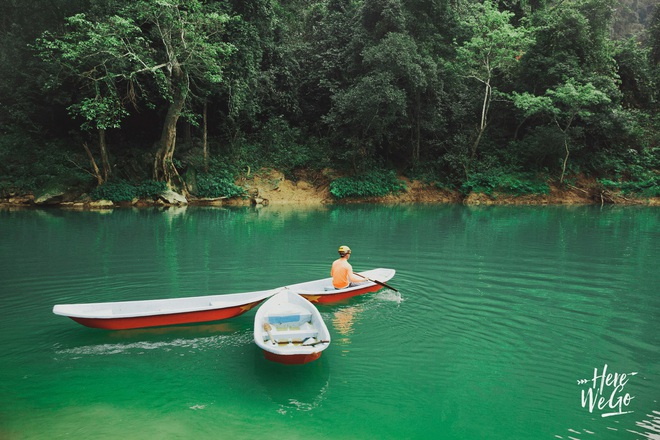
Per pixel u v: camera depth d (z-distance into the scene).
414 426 3.86
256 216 18.64
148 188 21.89
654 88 31.55
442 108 27.67
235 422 3.90
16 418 3.95
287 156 26.67
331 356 5.21
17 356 5.20
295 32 32.53
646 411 4.13
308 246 11.91
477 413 4.06
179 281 8.35
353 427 3.84
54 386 4.52
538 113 26.94
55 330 5.98
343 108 24.20
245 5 23.97
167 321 6.00
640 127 28.92
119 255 10.57
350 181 26.00
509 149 28.38
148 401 4.25
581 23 26.20
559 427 3.86
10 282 8.22
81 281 8.28
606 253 11.11
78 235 13.34
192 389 4.47
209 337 5.81
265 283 8.28
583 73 26.41
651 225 16.45
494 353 5.32
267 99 27.92
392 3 24.89
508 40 26.11
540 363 5.06
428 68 24.73
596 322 6.30
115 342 5.61
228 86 22.86
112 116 19.92
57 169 21.83
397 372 4.84
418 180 27.97
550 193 26.86
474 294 7.62
